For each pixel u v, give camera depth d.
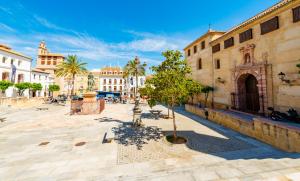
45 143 9.74
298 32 11.84
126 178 4.92
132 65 38.88
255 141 9.86
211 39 23.06
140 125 14.09
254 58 15.60
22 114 20.22
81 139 10.47
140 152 8.23
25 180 5.48
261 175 4.18
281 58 13.06
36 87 37.78
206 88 22.23
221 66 20.69
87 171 6.07
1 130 12.78
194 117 18.27
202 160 7.05
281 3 13.24
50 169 6.43
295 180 3.76
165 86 9.79
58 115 19.48
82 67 34.03
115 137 10.84
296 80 11.90
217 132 11.98
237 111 17.17
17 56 38.72
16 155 7.98
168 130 12.59
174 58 10.24
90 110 20.62
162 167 6.38
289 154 7.14
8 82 28.97
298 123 10.95
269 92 13.99
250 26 16.09
